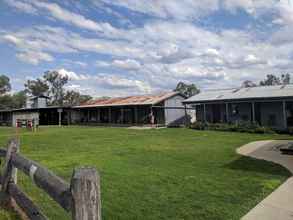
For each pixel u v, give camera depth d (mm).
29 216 2844
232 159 8086
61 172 6535
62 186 1900
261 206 4176
